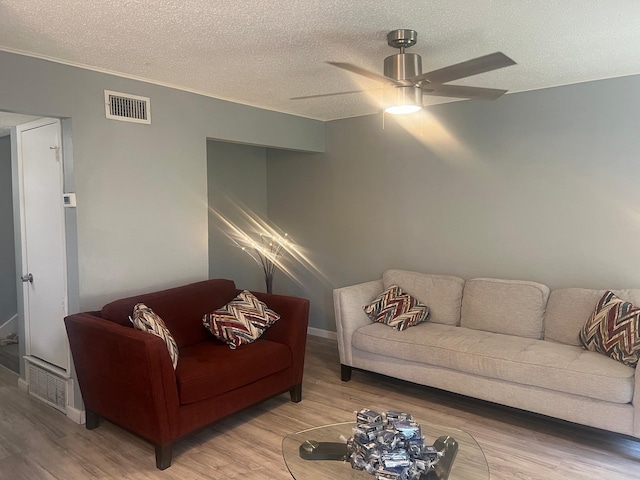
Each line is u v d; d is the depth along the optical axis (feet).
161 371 8.54
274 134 14.98
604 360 9.42
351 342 12.78
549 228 12.43
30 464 8.86
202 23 7.95
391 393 12.28
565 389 9.25
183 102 12.32
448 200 14.19
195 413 9.17
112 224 10.93
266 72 10.87
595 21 7.95
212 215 17.12
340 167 16.63
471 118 13.55
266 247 19.02
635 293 10.37
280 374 11.15
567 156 12.03
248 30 8.28
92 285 10.62
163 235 12.00
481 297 12.39
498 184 13.20
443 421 10.60
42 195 11.44
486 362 10.23
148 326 9.11
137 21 7.84
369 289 13.88
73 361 10.37
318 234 17.52
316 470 6.59
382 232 15.75
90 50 9.29
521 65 10.41
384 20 7.87
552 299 11.55
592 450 9.24
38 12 7.45
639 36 8.67
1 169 16.08
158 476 8.45
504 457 8.98
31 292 12.16
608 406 8.87
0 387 12.84
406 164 14.99
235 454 9.23
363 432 6.77
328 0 7.06
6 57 9.11
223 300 12.38
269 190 18.95
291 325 11.51
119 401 9.22
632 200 11.21
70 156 10.30
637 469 8.54
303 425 10.46
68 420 10.74
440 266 14.51
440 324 12.90
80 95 10.27
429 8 7.38
